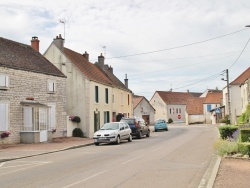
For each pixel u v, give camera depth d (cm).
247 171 1177
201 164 1407
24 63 2811
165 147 2186
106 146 2467
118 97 4625
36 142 2669
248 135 1742
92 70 4078
